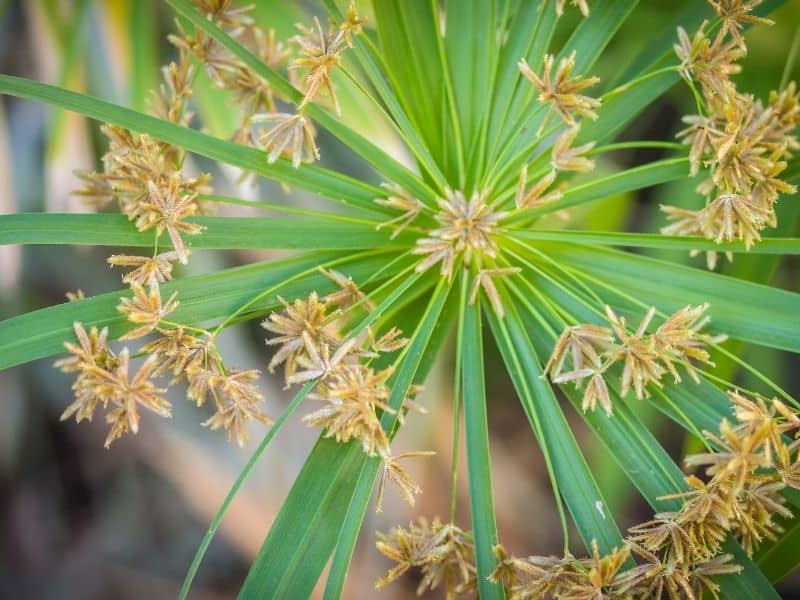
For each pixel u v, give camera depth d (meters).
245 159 0.45
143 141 0.44
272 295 0.45
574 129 0.44
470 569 0.44
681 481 0.44
